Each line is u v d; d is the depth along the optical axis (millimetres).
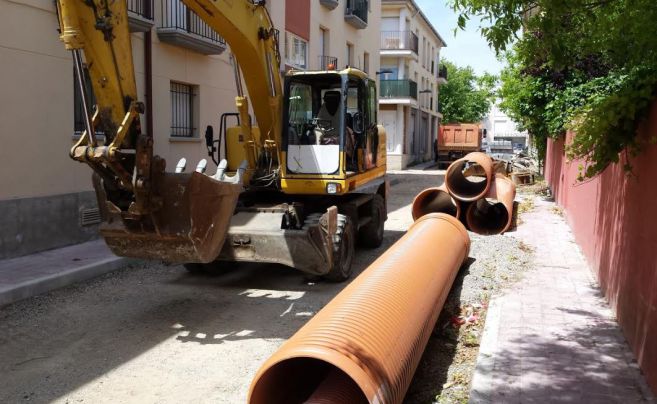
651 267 4762
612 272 6551
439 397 4617
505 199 11836
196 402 4629
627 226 5863
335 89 9445
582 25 5316
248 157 8656
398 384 3791
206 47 13070
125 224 5629
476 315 6602
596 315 6324
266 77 8211
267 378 3699
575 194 11242
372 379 3480
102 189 5773
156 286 8047
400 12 38469
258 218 7906
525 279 7945
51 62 9469
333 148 8641
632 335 5301
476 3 4641
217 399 4680
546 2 4480
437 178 28531
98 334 6133
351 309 4305
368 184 10203
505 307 6629
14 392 4773
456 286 7695
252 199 8992
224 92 14648
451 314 6605
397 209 16703
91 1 5102
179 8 12672
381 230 11156
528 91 17000
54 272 7945
